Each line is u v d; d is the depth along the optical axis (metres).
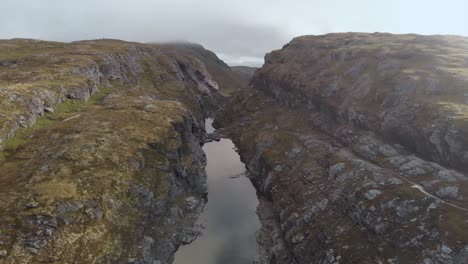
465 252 53.25
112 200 74.38
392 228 64.94
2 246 55.31
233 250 80.50
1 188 67.75
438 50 127.38
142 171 87.62
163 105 136.25
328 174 94.19
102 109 120.94
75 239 62.38
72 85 124.94
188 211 94.69
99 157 84.06
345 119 119.56
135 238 71.00
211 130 196.50
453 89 96.19
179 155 108.12
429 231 59.84
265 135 142.50
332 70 150.38
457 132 76.25
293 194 96.25
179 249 80.06
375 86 118.75
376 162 90.31
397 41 156.38
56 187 69.94
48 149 83.75
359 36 195.12
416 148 87.81
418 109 93.38
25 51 174.38
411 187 71.25
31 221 60.94
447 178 71.00
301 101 153.88
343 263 62.97
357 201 75.19
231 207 102.50
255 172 125.31
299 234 78.50
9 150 81.31
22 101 96.44
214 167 134.62
